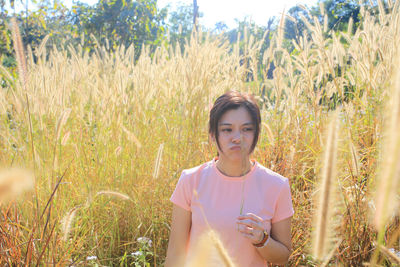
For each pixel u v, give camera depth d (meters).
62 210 2.38
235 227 1.80
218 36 4.28
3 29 5.63
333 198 0.74
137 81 3.84
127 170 3.17
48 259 1.97
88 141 3.47
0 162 2.65
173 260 1.93
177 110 4.00
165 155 3.46
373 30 3.37
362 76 3.38
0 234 2.07
